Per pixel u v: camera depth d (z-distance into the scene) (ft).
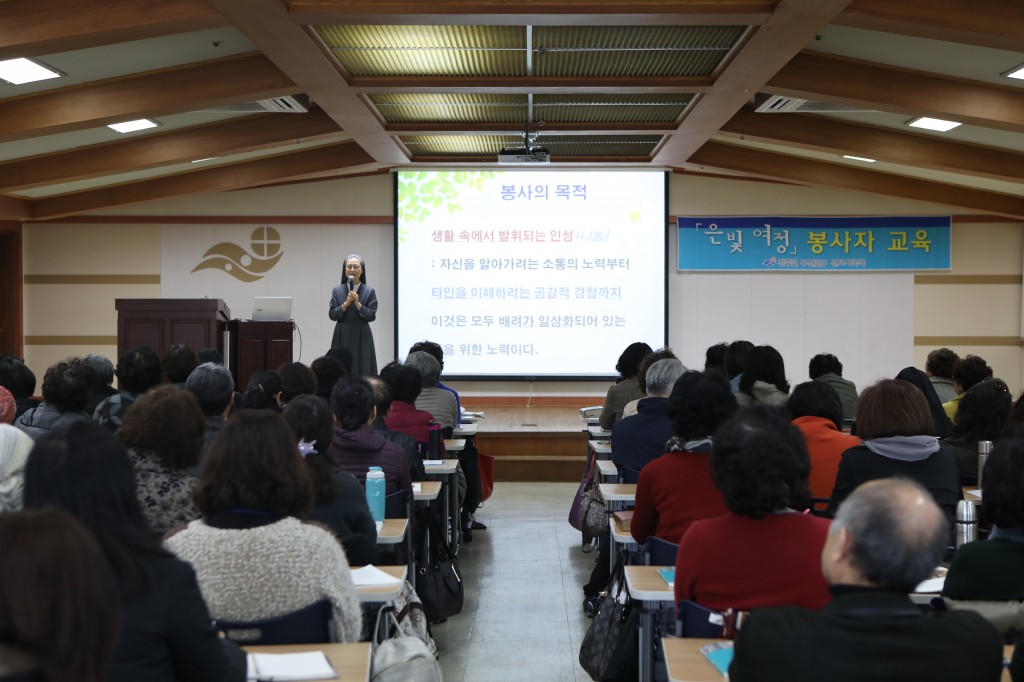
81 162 28.40
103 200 34.47
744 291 37.24
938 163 28.40
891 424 10.46
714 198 37.24
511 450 31.01
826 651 5.00
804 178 34.24
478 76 21.33
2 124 22.31
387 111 25.00
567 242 36.58
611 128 26.16
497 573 19.13
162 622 5.18
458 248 36.68
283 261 37.37
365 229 37.40
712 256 37.19
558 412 36.17
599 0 16.42
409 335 36.70
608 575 16.12
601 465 16.16
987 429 13.38
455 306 36.70
